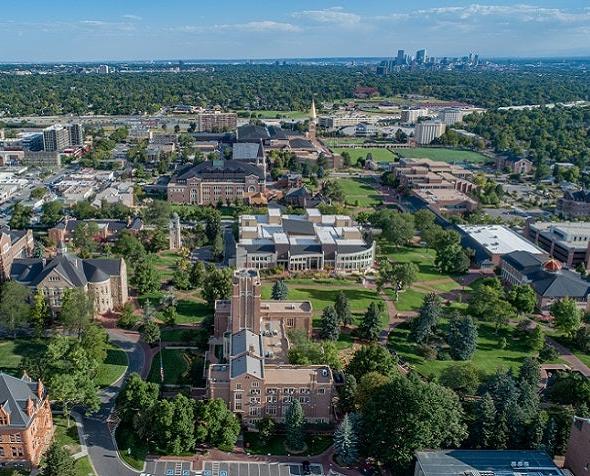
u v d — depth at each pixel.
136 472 156.62
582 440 151.12
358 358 197.75
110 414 180.38
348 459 162.88
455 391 191.12
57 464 142.25
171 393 192.50
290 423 167.25
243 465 161.88
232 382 173.75
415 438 156.25
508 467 153.75
